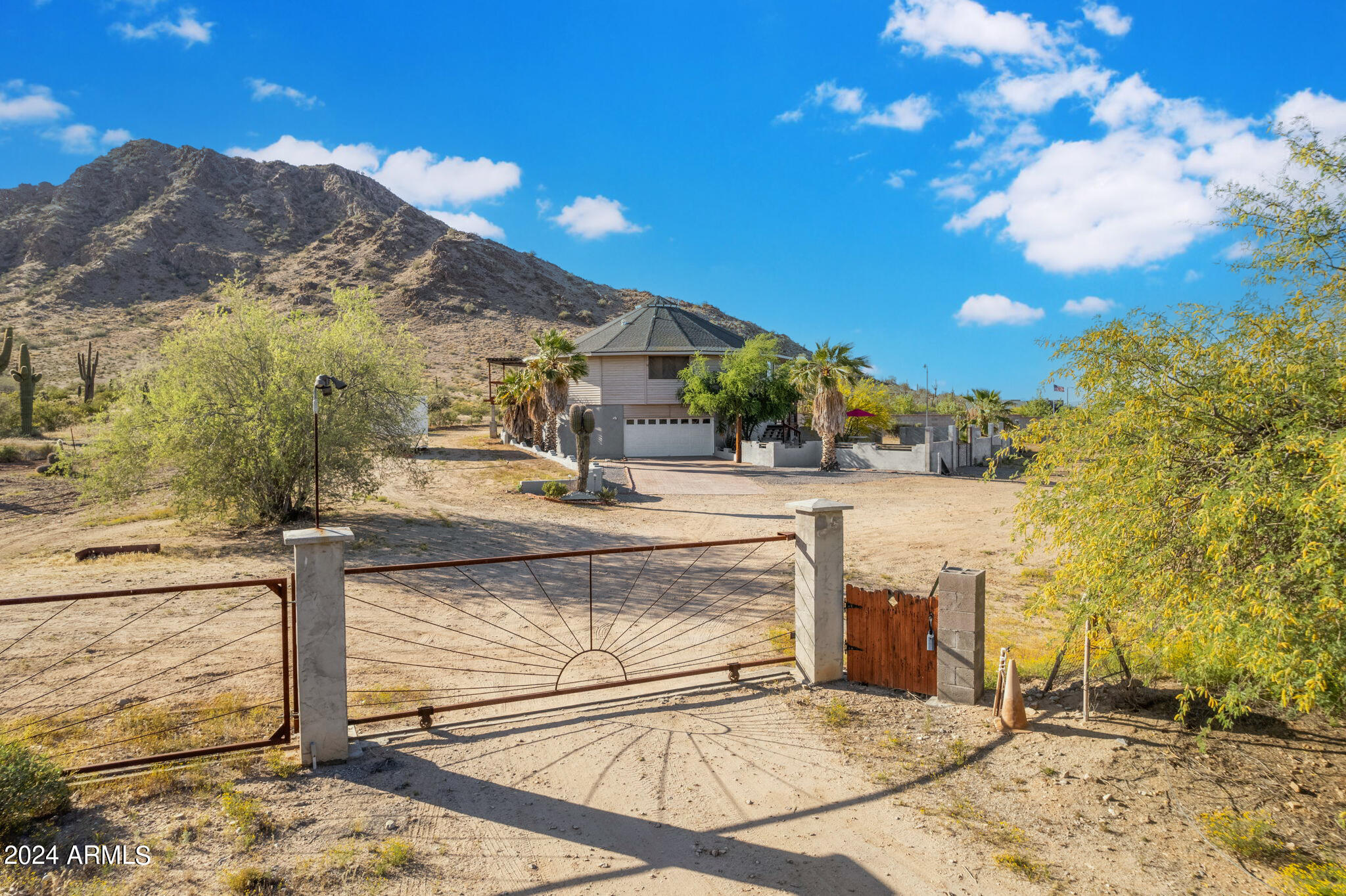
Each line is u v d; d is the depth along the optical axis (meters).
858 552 16.22
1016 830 4.83
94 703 6.82
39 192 174.50
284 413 15.52
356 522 18.02
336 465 16.70
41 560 13.59
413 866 4.41
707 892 4.22
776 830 4.88
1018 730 6.25
